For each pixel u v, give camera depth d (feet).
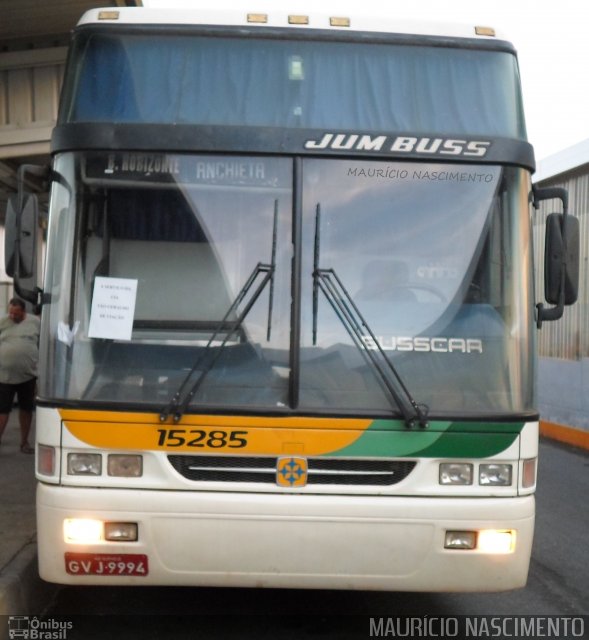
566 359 47.06
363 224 16.66
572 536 26.84
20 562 19.39
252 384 16.03
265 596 20.67
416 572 15.89
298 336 16.17
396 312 16.44
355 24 17.87
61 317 16.39
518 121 17.69
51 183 17.07
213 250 16.53
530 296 16.92
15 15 31.81
